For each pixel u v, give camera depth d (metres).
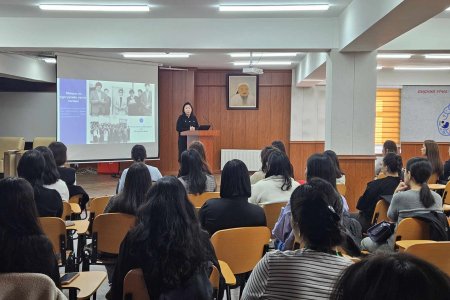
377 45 5.72
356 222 2.39
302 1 5.43
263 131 11.60
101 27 6.32
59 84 8.73
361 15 5.02
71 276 2.08
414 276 0.56
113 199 3.10
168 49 6.40
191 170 3.83
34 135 10.80
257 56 9.44
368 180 6.29
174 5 5.62
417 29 6.23
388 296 0.56
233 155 11.54
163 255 1.60
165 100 11.12
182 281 1.61
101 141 9.36
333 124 6.31
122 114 9.68
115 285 1.72
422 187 3.05
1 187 1.47
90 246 3.27
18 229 1.44
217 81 11.48
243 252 2.52
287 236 2.53
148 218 1.66
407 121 11.12
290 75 11.46
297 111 11.41
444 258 2.22
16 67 8.65
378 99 11.14
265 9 5.75
